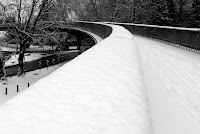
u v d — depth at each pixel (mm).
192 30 16766
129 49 9234
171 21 41562
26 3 26578
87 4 64688
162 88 8164
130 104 3570
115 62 6539
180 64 11875
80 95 3666
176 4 43562
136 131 2787
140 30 28781
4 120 2652
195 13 38438
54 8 29438
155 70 10555
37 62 40281
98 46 9758
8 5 25891
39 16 27750
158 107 6512
